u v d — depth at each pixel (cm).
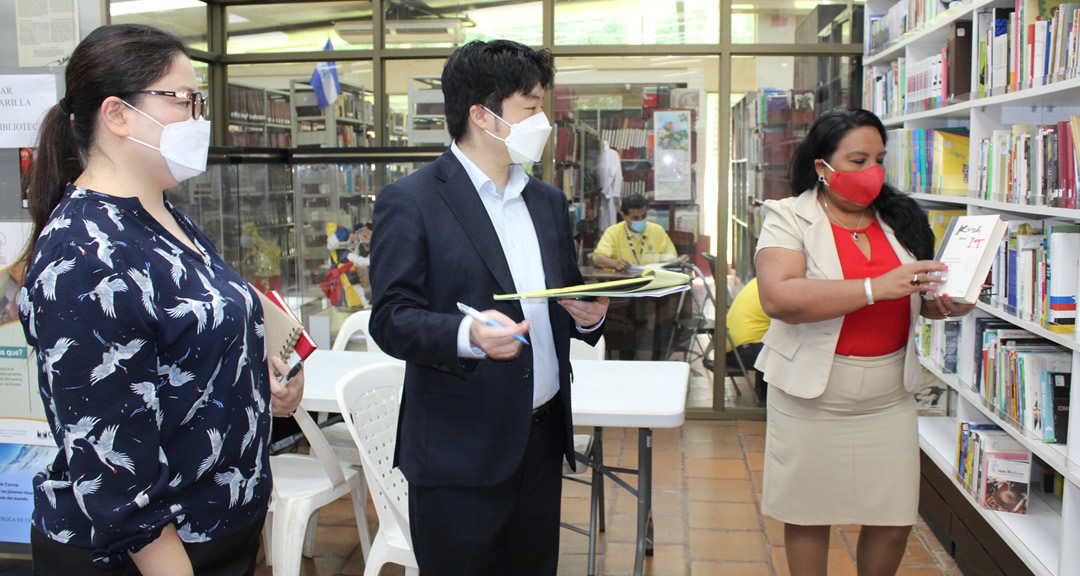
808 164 212
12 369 252
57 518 117
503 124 163
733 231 468
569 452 177
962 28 296
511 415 163
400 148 418
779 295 200
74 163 123
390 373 238
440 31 457
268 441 135
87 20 244
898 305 206
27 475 255
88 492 108
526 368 164
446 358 146
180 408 117
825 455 210
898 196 213
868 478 209
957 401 318
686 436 441
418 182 164
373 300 159
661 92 462
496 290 162
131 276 111
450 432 163
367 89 462
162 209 129
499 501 167
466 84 163
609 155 470
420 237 159
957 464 289
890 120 378
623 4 452
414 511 169
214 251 141
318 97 465
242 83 469
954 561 295
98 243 110
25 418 253
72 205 114
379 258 159
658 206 471
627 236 475
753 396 473
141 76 119
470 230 162
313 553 305
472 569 167
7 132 246
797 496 214
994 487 257
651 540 301
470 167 169
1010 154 249
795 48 445
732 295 476
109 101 118
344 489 252
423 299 159
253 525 131
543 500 180
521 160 167
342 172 432
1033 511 258
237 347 124
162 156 121
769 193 465
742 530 323
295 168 433
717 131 462
